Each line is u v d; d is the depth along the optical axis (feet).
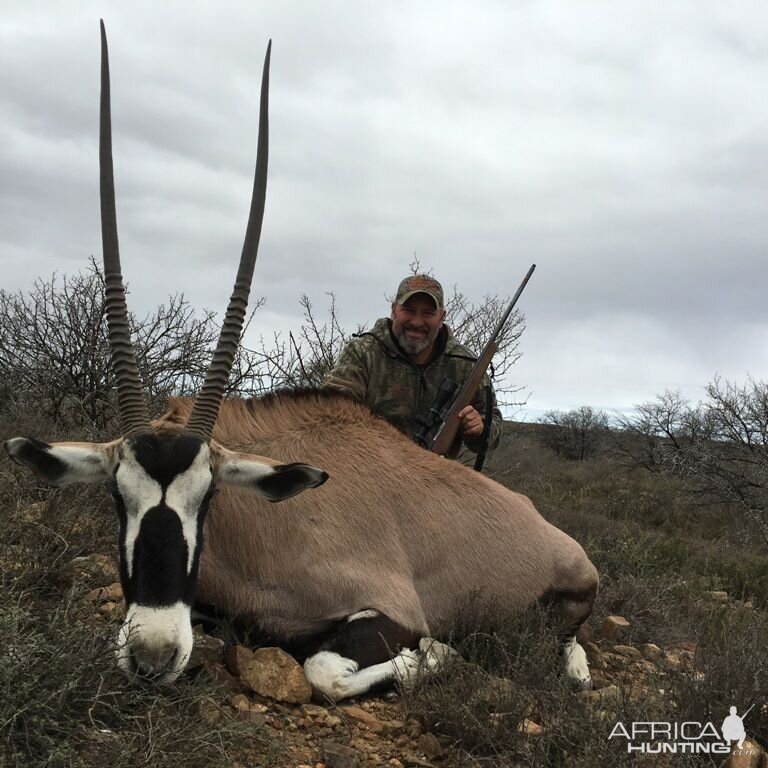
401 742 10.87
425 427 18.44
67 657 9.38
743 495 44.52
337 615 13.08
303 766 9.87
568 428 92.38
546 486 47.24
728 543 35.91
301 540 13.10
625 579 20.70
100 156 12.38
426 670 12.14
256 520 13.08
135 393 11.85
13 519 14.01
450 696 11.15
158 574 10.34
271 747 9.74
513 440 71.36
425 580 14.21
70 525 14.40
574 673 14.35
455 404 18.51
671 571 25.77
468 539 14.55
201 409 11.98
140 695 9.64
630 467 66.33
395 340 19.83
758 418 48.83
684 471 49.75
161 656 9.91
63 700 9.02
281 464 11.62
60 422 25.45
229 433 14.03
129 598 10.44
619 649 16.84
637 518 42.86
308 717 11.02
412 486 14.39
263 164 12.86
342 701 11.82
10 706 8.46
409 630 13.15
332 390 15.31
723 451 49.44
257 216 12.74
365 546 13.46
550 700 11.62
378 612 12.93
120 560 10.69
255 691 11.33
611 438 82.89
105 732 9.00
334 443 14.39
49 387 26.08
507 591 14.83
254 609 13.15
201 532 11.02
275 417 14.48
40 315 26.66
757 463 46.09
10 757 8.27
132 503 10.71
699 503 45.50
